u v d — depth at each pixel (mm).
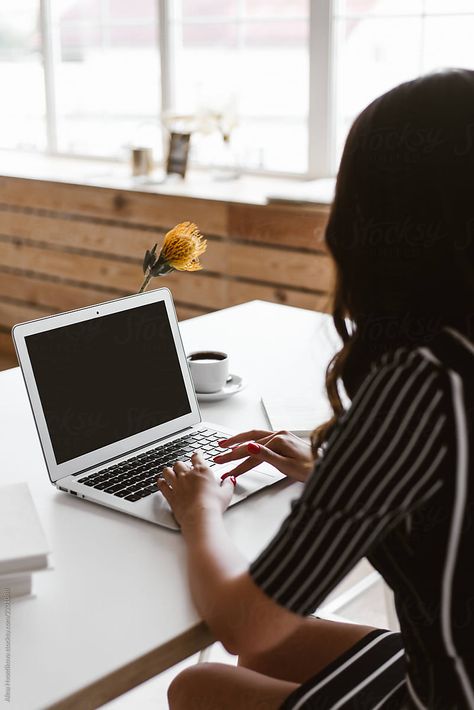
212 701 1201
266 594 943
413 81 918
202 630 1042
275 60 4051
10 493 1214
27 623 1040
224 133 4031
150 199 3789
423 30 3570
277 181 4031
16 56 5000
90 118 4793
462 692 948
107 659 977
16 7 4914
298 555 925
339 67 3818
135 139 4617
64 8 4727
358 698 1126
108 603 1079
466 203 880
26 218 4340
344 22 3752
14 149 5172
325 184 3717
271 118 4121
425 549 926
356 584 2529
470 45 3477
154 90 4512
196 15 4246
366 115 935
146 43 4477
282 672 1319
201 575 1048
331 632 1314
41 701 913
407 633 1004
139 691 2160
